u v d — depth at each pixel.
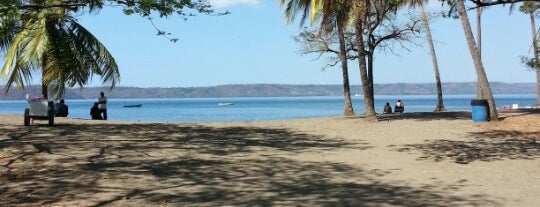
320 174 9.33
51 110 18.80
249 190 7.82
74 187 7.89
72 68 20.34
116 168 9.72
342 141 15.06
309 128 19.59
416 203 6.97
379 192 7.71
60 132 16.58
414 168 10.08
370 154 12.19
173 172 9.38
